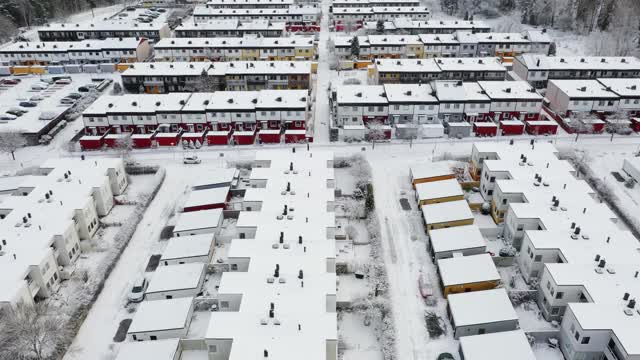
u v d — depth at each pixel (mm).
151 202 106938
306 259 76750
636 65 159625
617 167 117062
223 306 71688
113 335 75438
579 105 136375
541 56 164875
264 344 63000
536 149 106438
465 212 95688
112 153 127688
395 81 159375
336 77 174875
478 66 159875
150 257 90812
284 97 137000
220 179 108812
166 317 74250
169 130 134375
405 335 74125
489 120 137875
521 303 79062
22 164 123125
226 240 94375
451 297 76688
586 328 65375
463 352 67375
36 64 186500
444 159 119188
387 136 130500
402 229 96625
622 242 80375
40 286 80188
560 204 89375
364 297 80625
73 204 93312
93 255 92062
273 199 91500
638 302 69188
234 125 135375
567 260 76688
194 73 158625
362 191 108500
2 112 148625
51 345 71250
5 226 87312
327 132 136750
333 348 64312
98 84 168125
